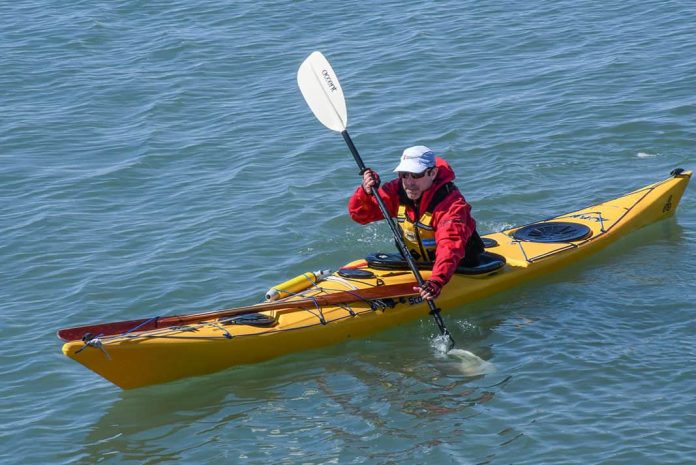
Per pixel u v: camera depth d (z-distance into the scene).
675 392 7.97
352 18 20.78
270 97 16.73
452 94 16.14
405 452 7.47
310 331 9.05
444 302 9.63
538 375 8.41
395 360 8.90
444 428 7.74
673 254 10.71
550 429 7.59
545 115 14.88
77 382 8.80
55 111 16.55
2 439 7.94
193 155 14.43
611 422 7.62
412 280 9.59
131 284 10.59
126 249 11.48
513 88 16.16
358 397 8.30
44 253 11.45
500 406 7.98
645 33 18.25
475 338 9.20
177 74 18.06
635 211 11.33
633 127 14.18
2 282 10.80
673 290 9.85
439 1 21.44
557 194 12.38
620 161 13.21
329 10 21.42
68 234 11.95
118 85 17.64
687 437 7.36
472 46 18.41
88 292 10.45
